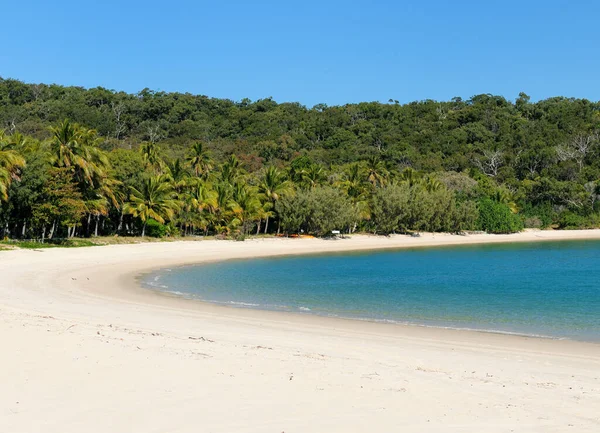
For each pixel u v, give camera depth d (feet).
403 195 315.37
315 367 47.01
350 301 108.88
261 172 346.13
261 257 220.43
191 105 602.85
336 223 285.84
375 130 545.85
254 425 33.06
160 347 51.88
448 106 654.12
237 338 62.64
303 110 628.69
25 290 100.22
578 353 63.31
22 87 535.19
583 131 504.02
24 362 44.52
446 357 58.23
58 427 32.07
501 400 39.78
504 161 473.67
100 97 557.33
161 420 33.47
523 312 96.94
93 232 237.86
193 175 289.12
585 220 388.78
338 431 32.45
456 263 207.72
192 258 198.80
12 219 193.47
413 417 35.22
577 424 35.01
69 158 201.05
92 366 44.06
